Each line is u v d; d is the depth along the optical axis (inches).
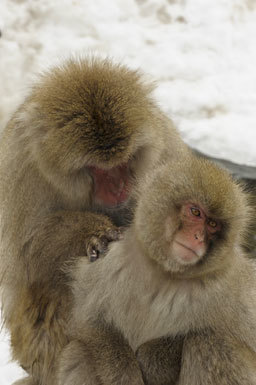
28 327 397.4
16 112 424.5
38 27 828.0
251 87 805.9
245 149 704.4
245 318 338.3
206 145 709.3
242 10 895.7
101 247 359.3
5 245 406.6
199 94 781.3
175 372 339.9
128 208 380.5
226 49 848.9
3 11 823.1
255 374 330.0
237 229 315.6
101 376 333.4
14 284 407.8
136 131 373.7
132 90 387.5
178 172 319.0
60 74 401.1
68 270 373.1
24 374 460.1
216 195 307.1
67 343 375.6
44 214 396.8
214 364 330.3
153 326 339.6
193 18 876.0
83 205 396.5
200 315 332.5
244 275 342.6
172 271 320.2
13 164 398.6
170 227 313.4
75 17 840.3
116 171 382.9
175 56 826.8
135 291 335.9
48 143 377.1
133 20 863.7
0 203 407.2
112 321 345.4
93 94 378.6
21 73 777.6
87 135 368.2
